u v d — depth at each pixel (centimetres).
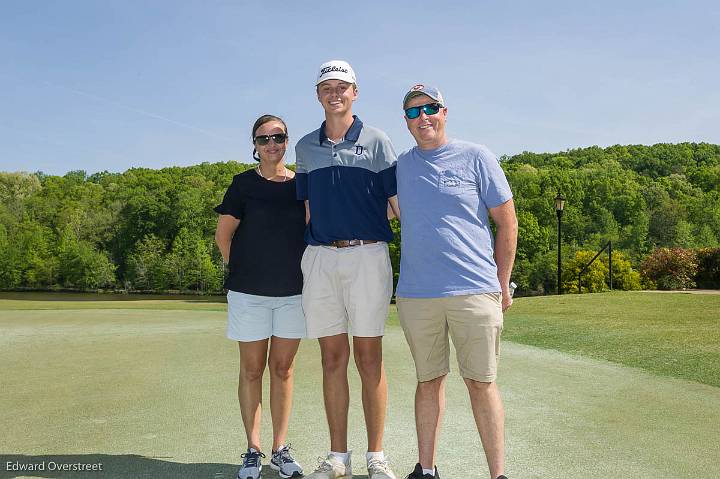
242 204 361
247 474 313
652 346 712
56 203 7531
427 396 321
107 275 6688
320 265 338
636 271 3541
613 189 7544
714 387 511
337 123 340
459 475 318
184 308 1756
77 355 710
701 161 9994
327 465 314
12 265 6725
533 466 324
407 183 320
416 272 315
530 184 7475
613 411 436
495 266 317
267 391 530
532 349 733
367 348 332
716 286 2494
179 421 420
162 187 7675
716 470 315
